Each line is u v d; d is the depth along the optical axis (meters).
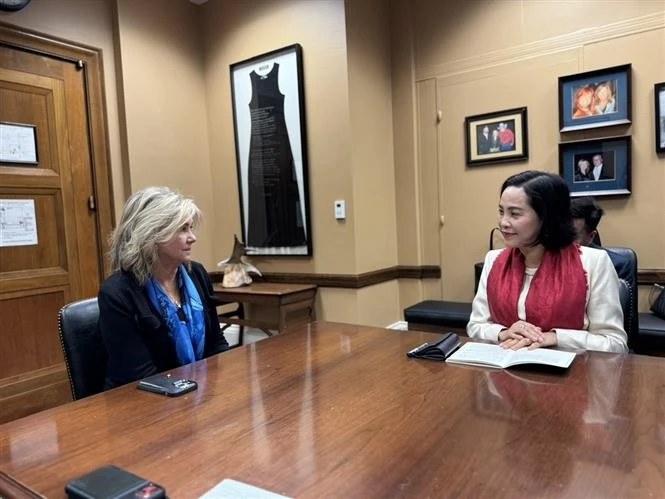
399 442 0.83
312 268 3.40
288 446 0.83
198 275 1.72
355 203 3.19
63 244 2.90
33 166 2.77
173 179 3.54
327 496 0.67
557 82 2.97
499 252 1.67
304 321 3.39
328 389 1.11
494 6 3.16
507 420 0.90
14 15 2.65
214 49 3.74
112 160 3.17
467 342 1.45
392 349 1.43
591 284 1.45
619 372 1.14
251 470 0.76
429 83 3.44
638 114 2.76
